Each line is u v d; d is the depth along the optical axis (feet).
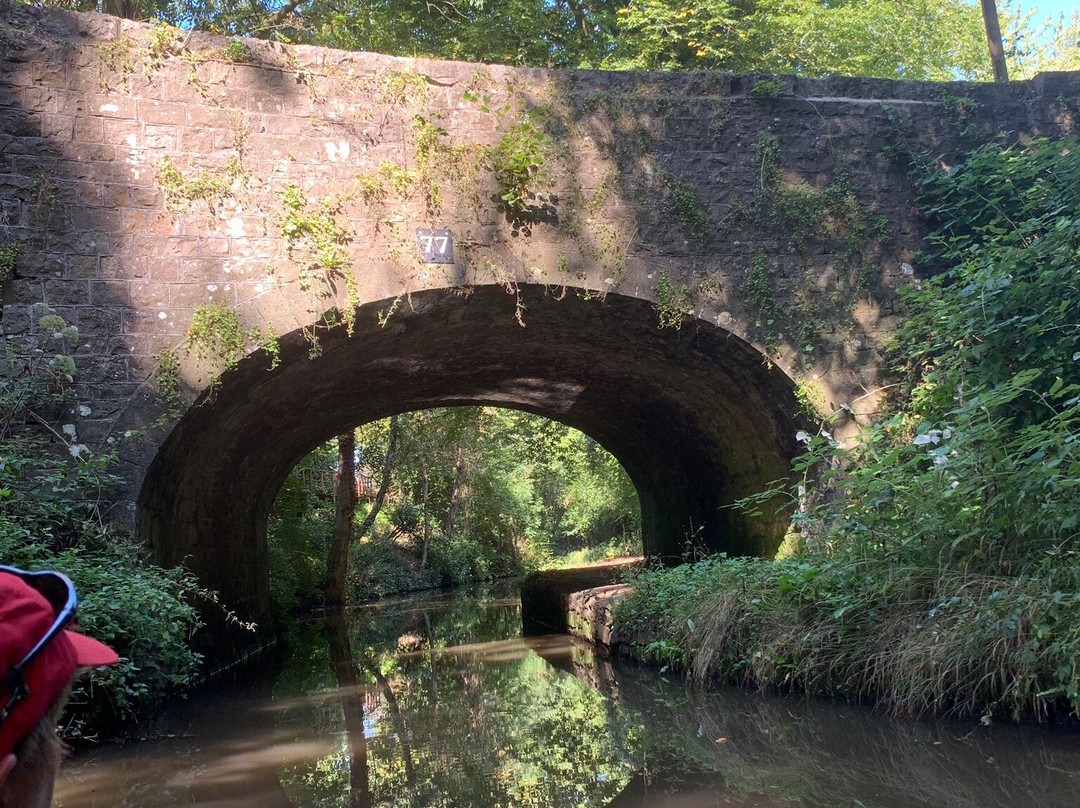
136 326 23.91
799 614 21.89
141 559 23.27
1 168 23.25
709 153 28.45
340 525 65.26
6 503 20.79
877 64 59.82
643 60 47.29
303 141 25.31
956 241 29.04
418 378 38.40
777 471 33.04
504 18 46.03
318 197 25.32
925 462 23.00
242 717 23.24
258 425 33.45
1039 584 17.31
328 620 56.34
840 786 13.74
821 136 29.32
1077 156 26.96
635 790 14.43
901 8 61.16
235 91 24.88
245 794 15.30
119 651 20.72
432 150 26.11
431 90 26.37
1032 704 16.65
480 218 26.50
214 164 24.61
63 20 23.81
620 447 49.85
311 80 25.38
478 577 98.32
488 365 38.17
